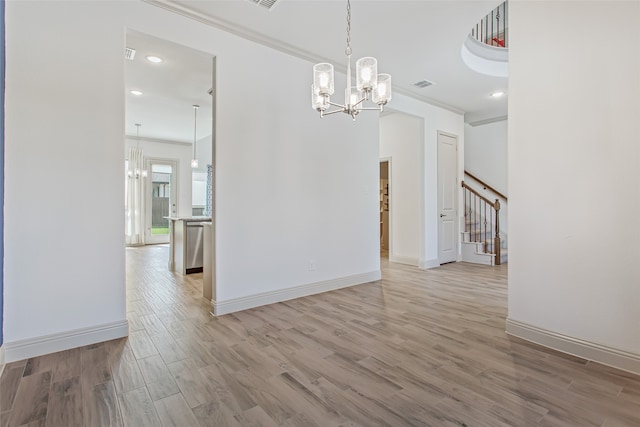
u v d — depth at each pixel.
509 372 2.01
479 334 2.62
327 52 3.71
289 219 3.63
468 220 6.61
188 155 9.21
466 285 4.30
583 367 2.07
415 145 5.72
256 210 3.36
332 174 4.05
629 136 2.00
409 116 5.53
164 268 5.51
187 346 2.39
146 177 8.62
